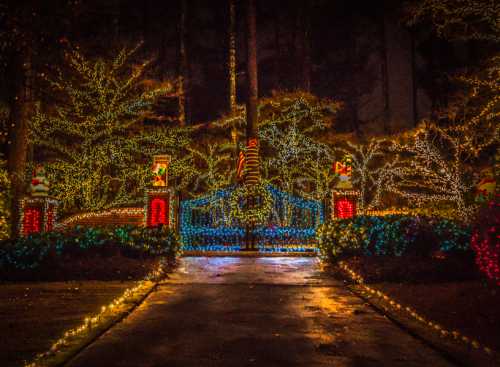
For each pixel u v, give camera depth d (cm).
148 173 2262
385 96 3116
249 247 1708
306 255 1559
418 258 974
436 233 970
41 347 468
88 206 2116
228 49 3097
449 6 1520
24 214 1524
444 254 966
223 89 3472
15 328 544
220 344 486
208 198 1769
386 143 2547
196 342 493
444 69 2556
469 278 877
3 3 790
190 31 3428
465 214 1616
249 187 1772
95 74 2155
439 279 876
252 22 2195
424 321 570
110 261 1009
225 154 2589
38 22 831
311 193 2403
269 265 1238
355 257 1052
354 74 3388
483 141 1905
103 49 1923
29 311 636
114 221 1738
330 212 1642
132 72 2342
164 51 3216
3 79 984
